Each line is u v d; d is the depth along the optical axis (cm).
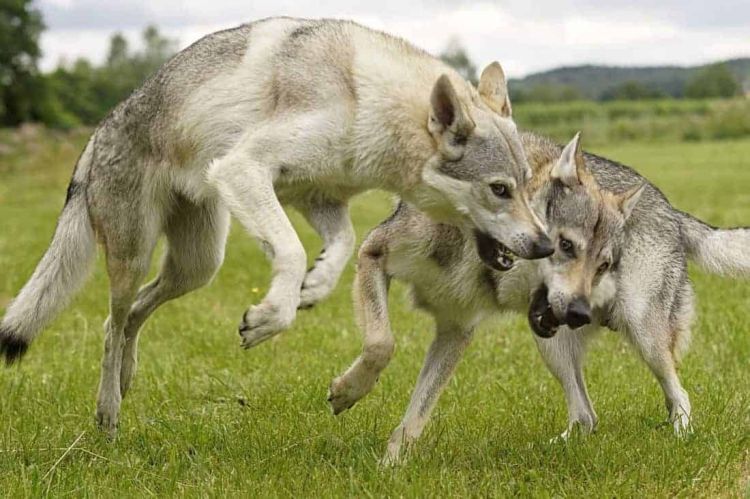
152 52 14712
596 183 1019
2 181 5416
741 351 1394
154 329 1638
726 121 8600
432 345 1020
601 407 1138
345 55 922
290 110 913
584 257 970
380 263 979
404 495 814
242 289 2028
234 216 902
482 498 819
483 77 981
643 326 1029
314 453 958
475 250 955
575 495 816
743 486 841
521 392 1209
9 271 2261
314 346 1500
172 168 989
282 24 965
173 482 862
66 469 908
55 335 1590
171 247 1095
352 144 915
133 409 1155
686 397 1034
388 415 1100
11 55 10606
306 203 973
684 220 1095
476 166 890
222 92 943
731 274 1087
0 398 1179
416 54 949
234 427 1052
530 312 991
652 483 845
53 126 10938
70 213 1077
